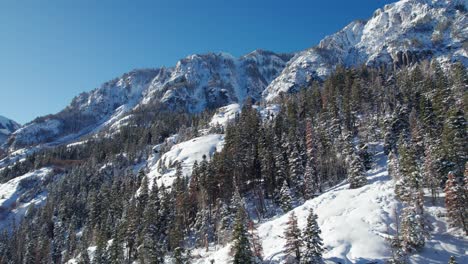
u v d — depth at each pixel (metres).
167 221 85.81
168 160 153.62
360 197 62.34
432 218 54.66
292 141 97.69
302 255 46.25
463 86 105.56
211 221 84.00
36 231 126.31
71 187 166.38
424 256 47.06
